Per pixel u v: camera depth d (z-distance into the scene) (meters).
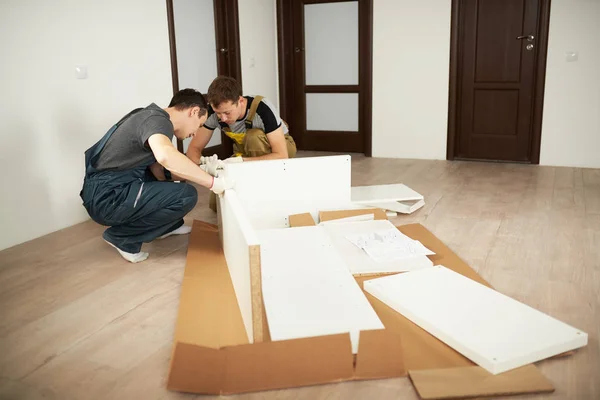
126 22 3.57
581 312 1.99
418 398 1.53
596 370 1.63
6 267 2.61
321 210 2.85
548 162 4.76
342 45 5.29
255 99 3.03
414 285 2.06
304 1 5.32
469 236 2.86
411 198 3.30
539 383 1.53
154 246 2.83
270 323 1.71
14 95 2.89
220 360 1.56
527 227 3.00
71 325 2.01
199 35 4.46
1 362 1.76
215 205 3.36
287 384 1.59
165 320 2.03
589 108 4.52
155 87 3.89
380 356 1.61
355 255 2.39
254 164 2.68
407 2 4.91
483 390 1.51
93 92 3.37
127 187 2.47
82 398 1.57
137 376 1.67
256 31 5.13
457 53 4.85
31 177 3.04
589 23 4.36
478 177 4.31
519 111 4.78
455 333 1.72
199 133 3.09
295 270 2.08
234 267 2.09
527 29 4.59
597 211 3.29
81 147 3.33
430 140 5.12
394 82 5.12
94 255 2.75
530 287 2.22
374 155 5.37
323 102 5.53
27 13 2.91
